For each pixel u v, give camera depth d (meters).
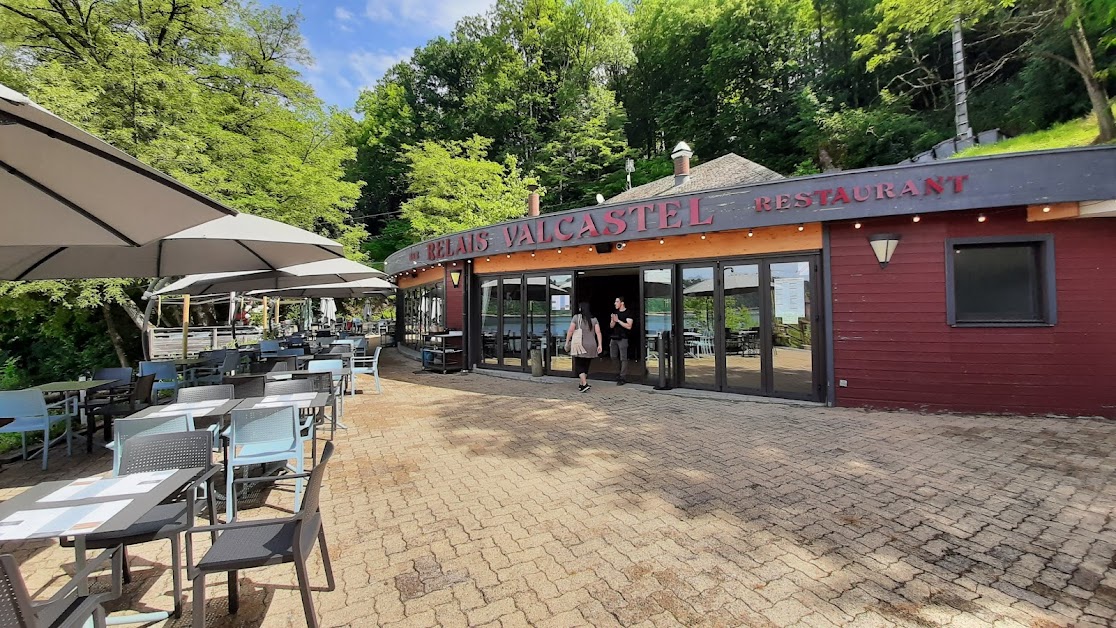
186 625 2.61
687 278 8.84
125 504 2.29
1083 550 3.10
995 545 3.19
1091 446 5.18
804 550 3.18
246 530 2.64
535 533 3.52
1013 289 6.75
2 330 15.52
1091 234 6.43
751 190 7.59
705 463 4.92
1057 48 19.64
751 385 8.17
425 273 15.60
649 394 8.66
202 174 12.55
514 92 32.97
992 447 5.22
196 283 8.21
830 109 26.91
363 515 3.89
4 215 2.54
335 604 2.72
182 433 3.15
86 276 5.29
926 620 2.46
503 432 6.32
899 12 20.55
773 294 7.96
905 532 3.39
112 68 11.63
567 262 10.52
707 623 2.48
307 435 5.47
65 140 1.91
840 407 7.34
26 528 2.01
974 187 6.42
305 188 16.27
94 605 1.86
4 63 10.62
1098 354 6.41
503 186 24.91
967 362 6.81
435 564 3.13
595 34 33.88
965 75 22.73
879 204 6.82
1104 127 17.59
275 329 22.23
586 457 5.21
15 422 5.44
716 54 29.52
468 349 12.40
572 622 2.51
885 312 7.16
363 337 14.01
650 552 3.21
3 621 1.58
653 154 35.97
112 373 7.30
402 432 6.44
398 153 32.59
